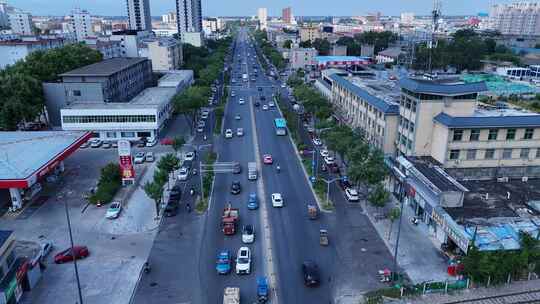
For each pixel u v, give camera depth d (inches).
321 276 1889.8
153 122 3890.3
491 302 1678.2
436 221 2149.4
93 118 3863.2
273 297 1743.4
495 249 1817.2
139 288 1802.4
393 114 2972.4
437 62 7421.3
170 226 2347.4
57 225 2351.1
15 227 2326.5
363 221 2401.6
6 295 1566.2
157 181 2480.3
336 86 4576.8
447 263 1973.4
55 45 7775.6
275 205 2564.0
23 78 4018.2
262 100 5826.8
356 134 3166.8
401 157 2721.5
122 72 4810.5
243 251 1999.3
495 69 7751.0
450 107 2623.0
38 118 4360.2
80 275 1888.5
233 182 2930.6
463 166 2583.7
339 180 2974.9
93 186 2903.5
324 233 2194.9
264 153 3614.7
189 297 1744.6
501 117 2500.0
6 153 2785.4
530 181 2561.5
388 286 1807.3
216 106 5398.6
